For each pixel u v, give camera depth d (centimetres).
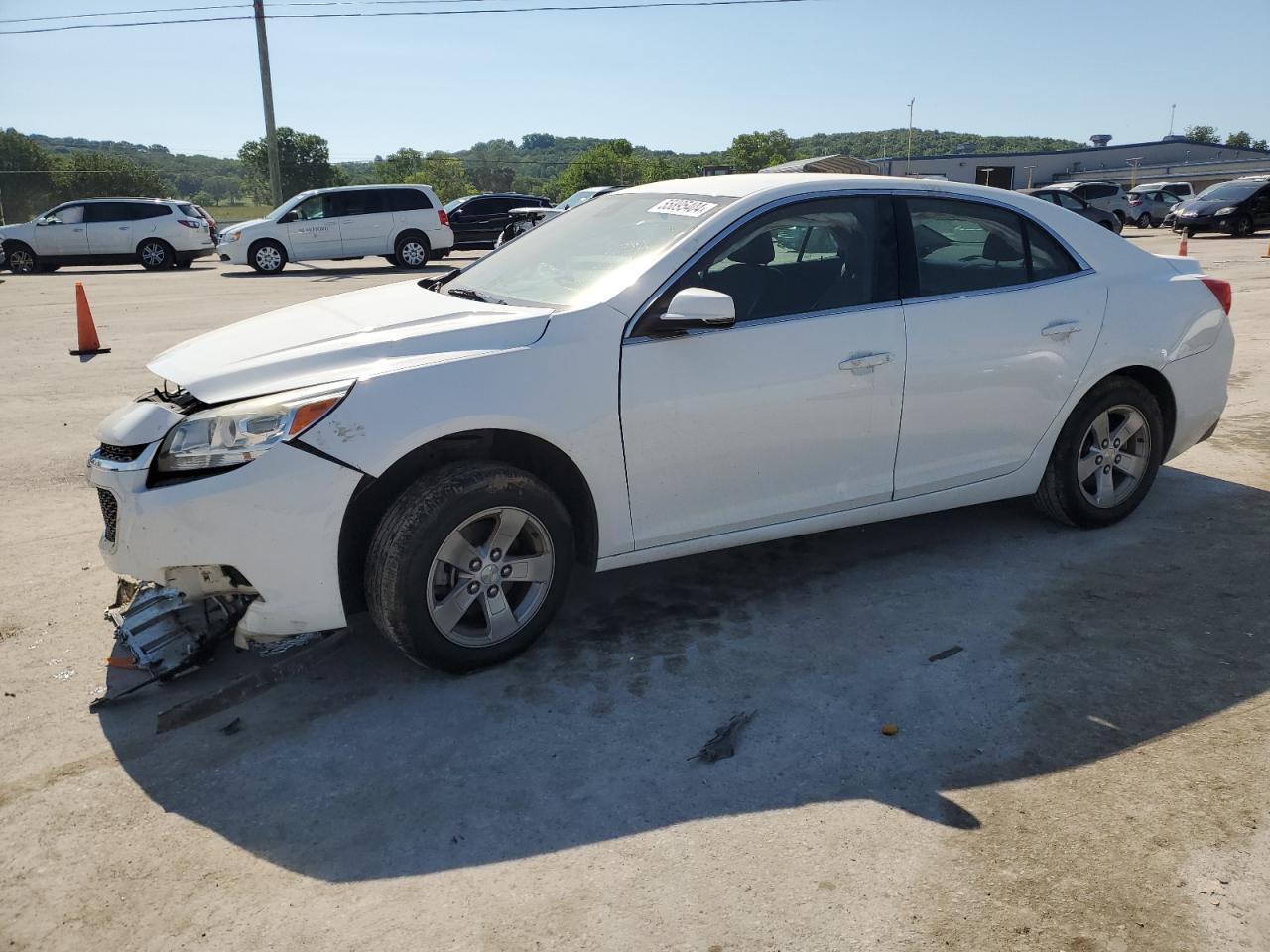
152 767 301
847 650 364
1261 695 327
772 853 257
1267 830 261
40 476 592
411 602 325
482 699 335
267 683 345
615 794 283
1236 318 1109
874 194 402
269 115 3198
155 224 2381
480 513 330
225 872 255
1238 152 7544
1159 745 301
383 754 305
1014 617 387
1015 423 430
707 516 375
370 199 2258
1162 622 379
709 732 313
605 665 355
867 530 481
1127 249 466
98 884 252
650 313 354
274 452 307
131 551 316
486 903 242
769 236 379
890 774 290
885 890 243
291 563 315
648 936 230
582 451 343
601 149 14338
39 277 2166
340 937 232
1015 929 230
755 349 366
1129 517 491
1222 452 601
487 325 342
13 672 357
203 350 355
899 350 392
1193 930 229
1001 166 7350
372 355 330
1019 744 303
